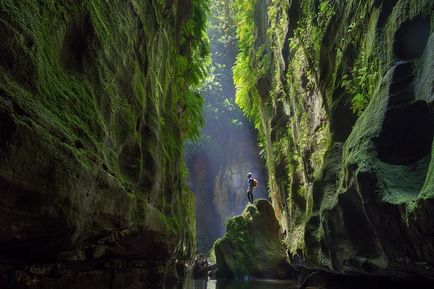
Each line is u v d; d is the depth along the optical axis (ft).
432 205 14.93
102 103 19.34
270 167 63.82
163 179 32.73
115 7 21.80
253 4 69.26
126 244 24.56
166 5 36.81
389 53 21.88
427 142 19.06
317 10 37.29
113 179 19.20
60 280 17.94
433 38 17.83
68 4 16.48
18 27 12.67
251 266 67.92
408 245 18.06
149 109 28.76
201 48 60.18
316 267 34.30
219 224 137.59
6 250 14.06
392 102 20.15
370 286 26.96
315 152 35.58
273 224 68.49
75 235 16.06
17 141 11.91
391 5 23.13
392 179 19.06
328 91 33.45
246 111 78.02
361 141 21.31
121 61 22.17
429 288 20.93
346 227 24.54
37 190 13.01
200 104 59.52
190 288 45.21
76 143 15.66
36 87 13.65
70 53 17.01
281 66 51.42
